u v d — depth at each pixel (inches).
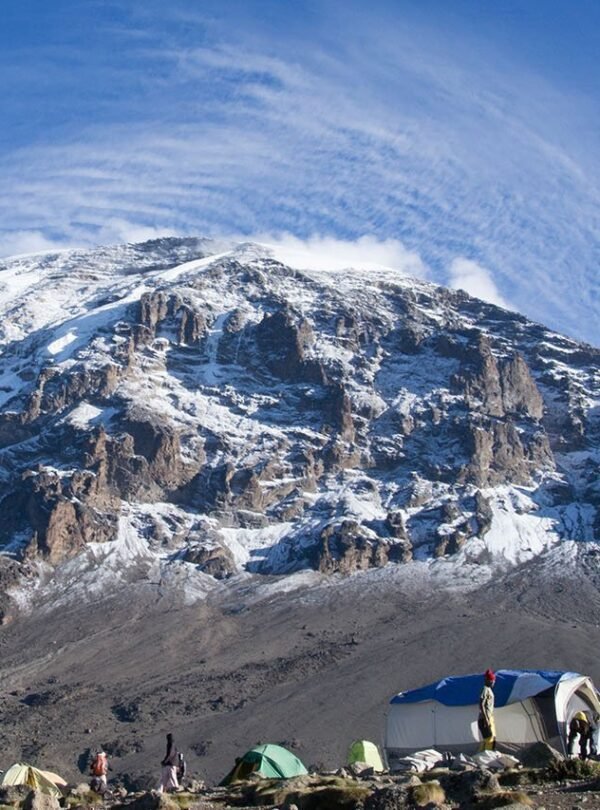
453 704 3459.6
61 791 3184.1
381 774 2358.5
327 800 1701.5
